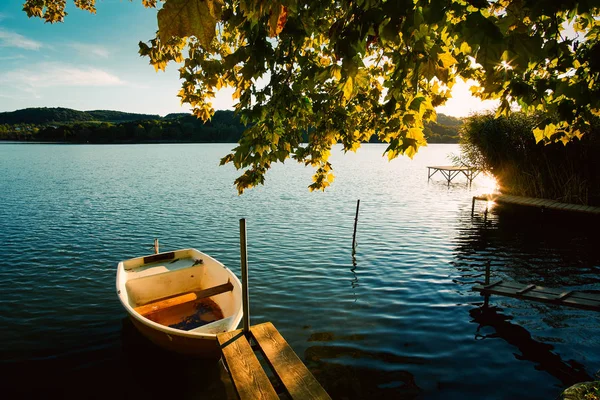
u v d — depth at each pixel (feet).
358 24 6.52
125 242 51.85
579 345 25.26
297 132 13.71
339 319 29.25
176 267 31.86
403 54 7.13
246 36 8.40
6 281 36.94
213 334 20.61
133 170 160.66
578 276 39.06
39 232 56.44
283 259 44.57
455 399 20.20
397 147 8.67
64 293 34.17
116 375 22.45
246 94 11.32
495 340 26.04
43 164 185.57
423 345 25.50
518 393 20.57
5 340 26.12
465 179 144.15
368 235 56.08
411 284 36.50
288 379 12.32
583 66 9.35
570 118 9.86
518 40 5.94
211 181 126.21
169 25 3.40
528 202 66.23
